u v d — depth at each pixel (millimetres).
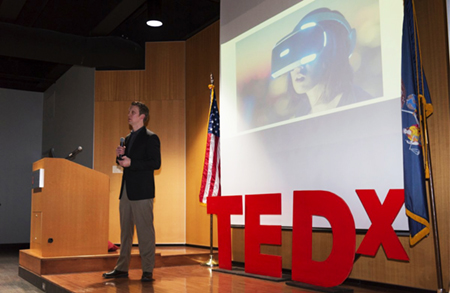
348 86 3357
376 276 3168
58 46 5930
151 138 3471
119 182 6277
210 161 4938
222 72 4895
